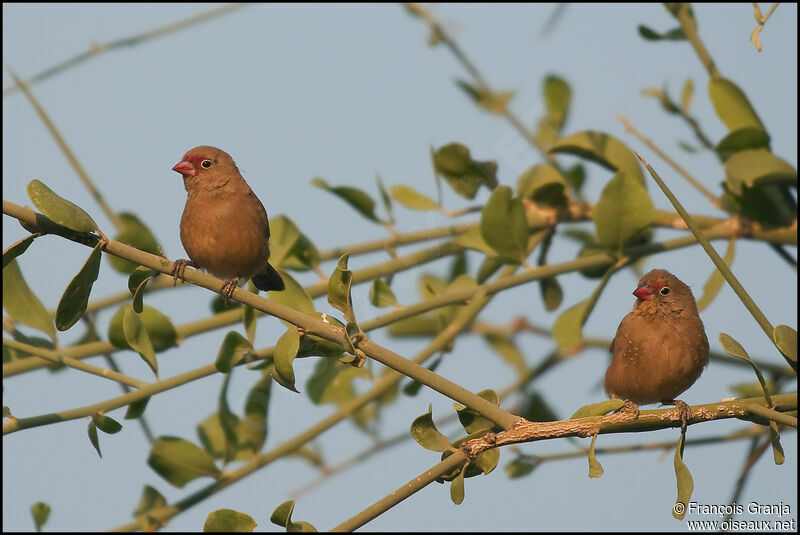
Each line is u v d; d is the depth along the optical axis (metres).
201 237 9.98
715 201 10.32
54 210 6.36
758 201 9.88
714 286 9.84
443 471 6.55
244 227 9.97
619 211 9.75
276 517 6.84
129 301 10.02
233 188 10.07
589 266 9.84
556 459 9.45
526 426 6.58
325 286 9.68
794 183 9.78
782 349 6.58
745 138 9.94
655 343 9.41
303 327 6.72
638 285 9.66
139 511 8.77
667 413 6.73
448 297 9.48
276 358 6.65
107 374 8.15
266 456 8.98
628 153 10.38
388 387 9.29
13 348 8.22
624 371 9.63
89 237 6.61
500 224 9.70
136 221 9.88
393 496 6.61
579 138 10.41
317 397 10.05
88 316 9.94
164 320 9.05
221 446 9.51
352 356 6.61
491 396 6.85
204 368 8.26
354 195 10.31
